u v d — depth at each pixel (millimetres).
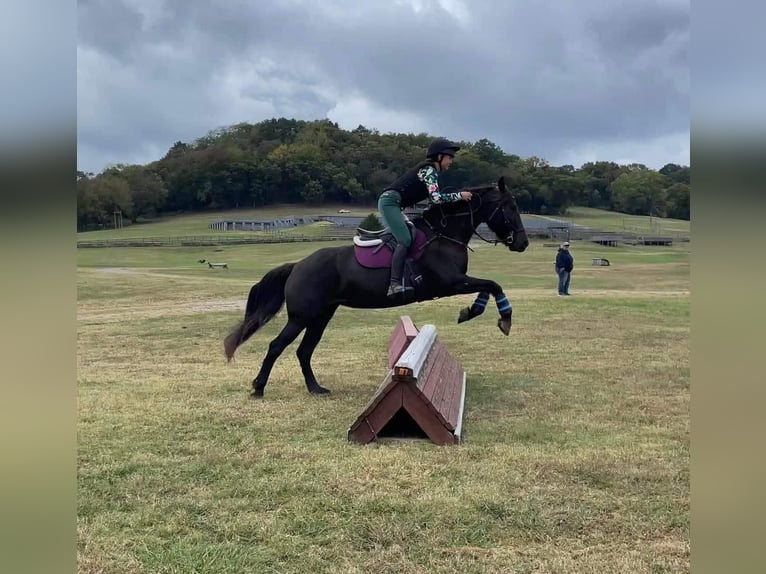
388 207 5613
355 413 5410
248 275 26453
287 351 9055
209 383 6723
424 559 2926
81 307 15289
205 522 3326
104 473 4000
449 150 5637
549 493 3598
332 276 5832
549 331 10289
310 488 3721
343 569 2852
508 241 5840
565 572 2793
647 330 10312
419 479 3824
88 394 6160
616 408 5496
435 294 5789
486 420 5145
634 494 3582
